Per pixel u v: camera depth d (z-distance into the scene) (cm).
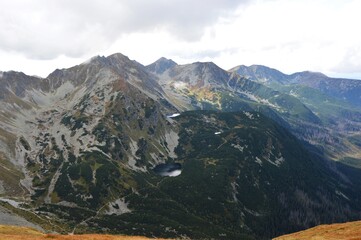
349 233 12300
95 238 11275
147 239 11875
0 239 10494
